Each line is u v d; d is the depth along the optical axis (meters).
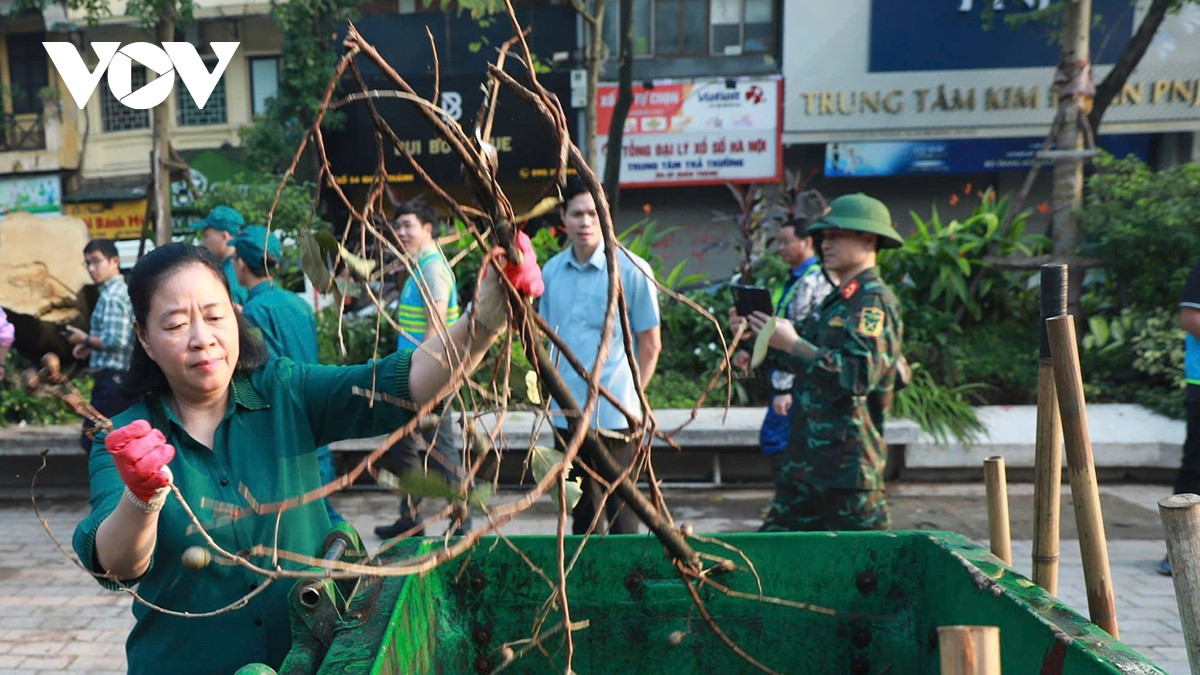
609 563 2.02
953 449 6.25
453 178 13.98
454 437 5.11
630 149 14.25
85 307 7.72
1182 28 13.41
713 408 6.84
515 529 5.33
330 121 13.73
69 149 15.95
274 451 1.77
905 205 14.84
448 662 1.92
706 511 5.86
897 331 3.14
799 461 3.20
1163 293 7.44
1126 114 13.74
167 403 1.74
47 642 4.04
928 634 1.92
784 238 5.19
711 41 14.10
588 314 3.79
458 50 13.94
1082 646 1.38
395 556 1.88
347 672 1.38
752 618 2.00
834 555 2.01
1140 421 6.36
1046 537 1.94
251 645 1.71
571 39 13.98
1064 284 1.80
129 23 14.67
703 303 7.72
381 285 1.55
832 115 14.10
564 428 3.85
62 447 6.38
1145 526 5.35
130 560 1.43
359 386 1.79
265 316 4.09
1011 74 13.82
